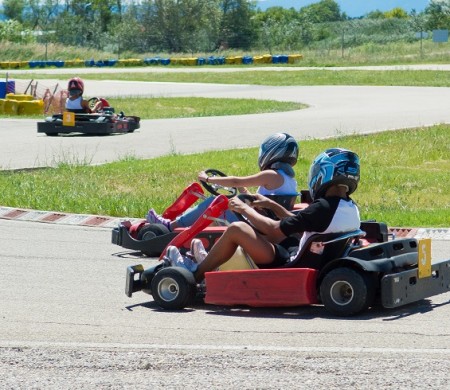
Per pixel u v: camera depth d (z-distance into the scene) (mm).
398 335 10031
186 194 15742
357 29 145625
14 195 21844
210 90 65500
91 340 10047
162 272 11773
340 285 11070
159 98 57250
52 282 13578
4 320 11133
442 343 9641
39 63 104125
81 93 36906
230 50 131500
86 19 177625
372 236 13266
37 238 17375
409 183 23406
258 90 63875
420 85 63438
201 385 8250
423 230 17375
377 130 34469
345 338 9922
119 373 8688
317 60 99375
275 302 11250
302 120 39688
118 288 13172
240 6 147250
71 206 20469
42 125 36438
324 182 11305
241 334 10227
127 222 16156
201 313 11508
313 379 8352
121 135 36094
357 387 8094
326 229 11242
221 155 28281
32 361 9156
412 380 8281
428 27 139625
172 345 9727
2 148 32438
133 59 107625
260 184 13172
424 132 33562
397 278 10875
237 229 11578
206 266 11914
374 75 73062
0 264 14938
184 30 138250
